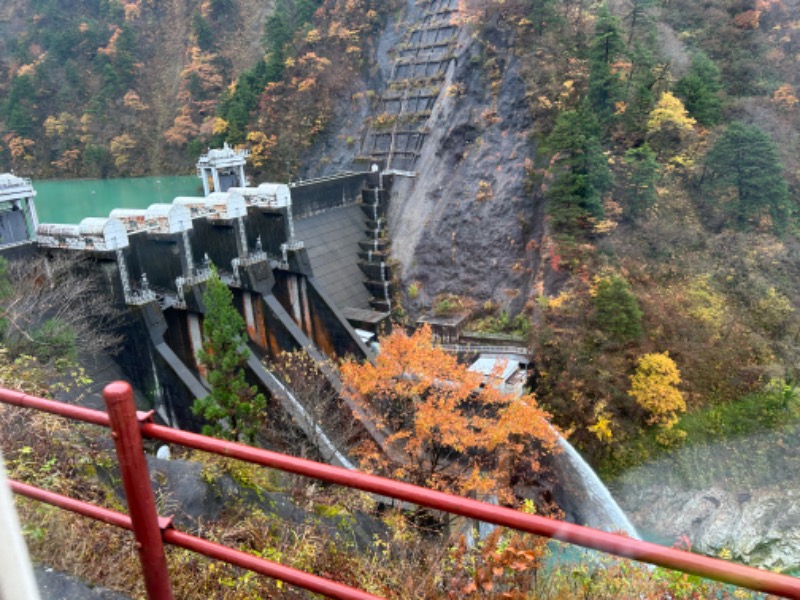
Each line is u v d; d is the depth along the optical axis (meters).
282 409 26.83
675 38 49.69
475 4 49.25
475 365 32.06
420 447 21.06
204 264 31.17
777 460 26.02
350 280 41.81
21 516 6.01
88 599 5.10
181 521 8.63
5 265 21.48
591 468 27.42
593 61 40.59
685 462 26.73
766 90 46.50
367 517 12.92
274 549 7.58
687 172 39.44
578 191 36.41
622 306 29.89
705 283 33.78
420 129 49.09
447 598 6.21
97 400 23.95
